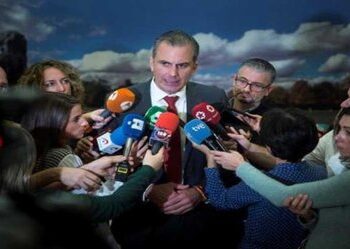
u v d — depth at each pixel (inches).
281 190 52.9
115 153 63.6
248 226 59.7
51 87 81.6
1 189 35.7
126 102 66.4
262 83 86.6
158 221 70.3
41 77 81.7
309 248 53.9
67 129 59.3
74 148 65.7
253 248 58.9
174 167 68.7
